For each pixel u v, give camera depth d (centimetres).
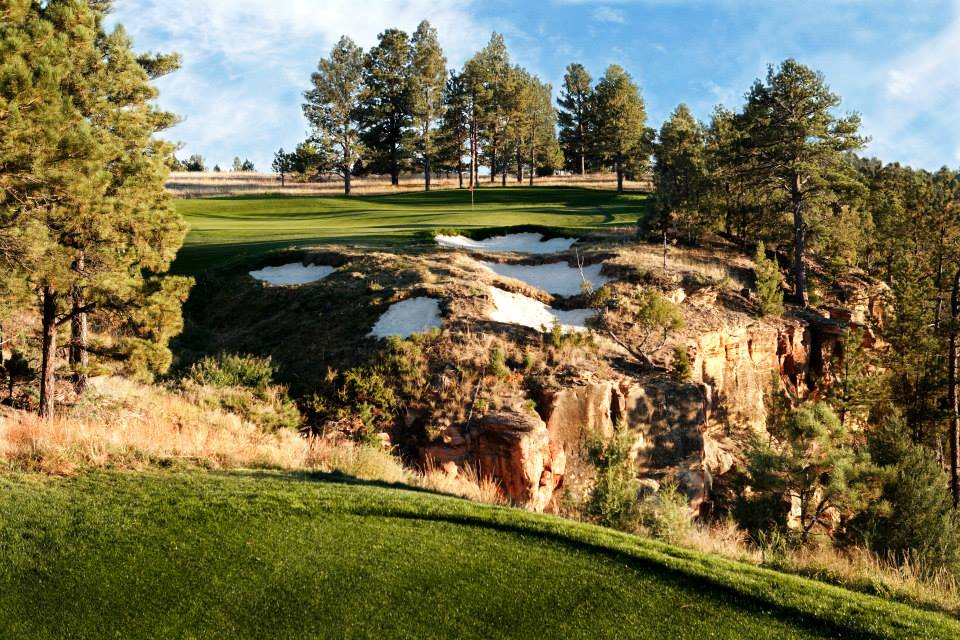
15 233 1193
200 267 3422
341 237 3925
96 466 1109
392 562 827
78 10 1501
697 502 1941
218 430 1523
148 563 796
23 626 675
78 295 1512
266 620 699
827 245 4003
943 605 915
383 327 2430
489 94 7975
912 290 3206
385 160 8000
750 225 3997
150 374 1722
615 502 1381
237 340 2638
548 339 2294
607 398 2055
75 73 1555
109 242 1466
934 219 3269
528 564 841
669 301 2470
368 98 7506
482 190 7594
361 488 1121
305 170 7212
